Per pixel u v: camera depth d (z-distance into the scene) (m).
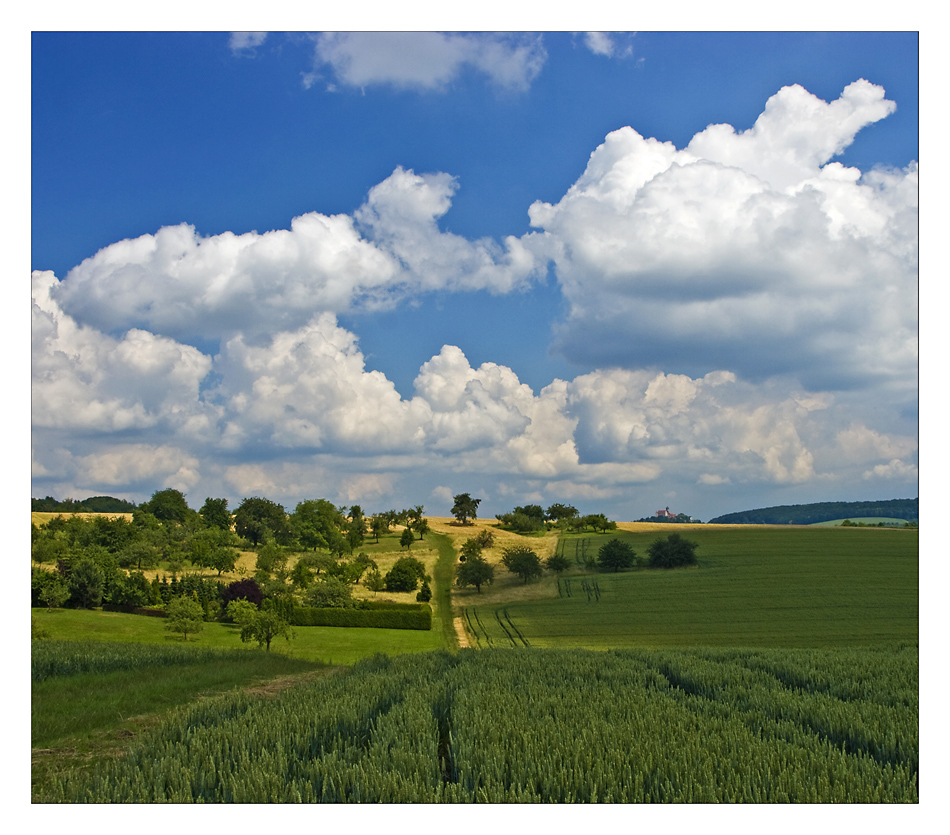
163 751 9.22
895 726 10.62
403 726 10.27
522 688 14.28
